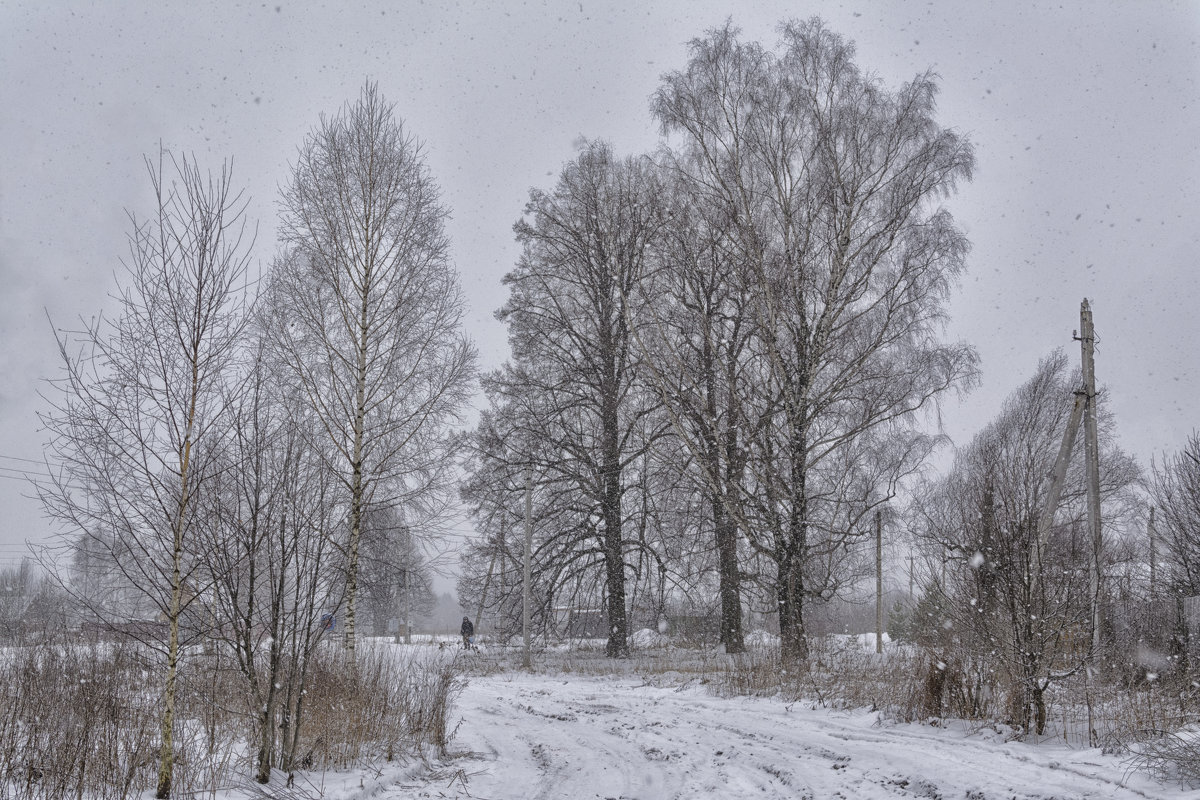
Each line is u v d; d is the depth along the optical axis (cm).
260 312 1328
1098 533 1695
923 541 1472
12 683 895
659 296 2383
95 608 761
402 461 1652
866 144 2206
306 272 1614
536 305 2895
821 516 2347
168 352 771
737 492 2233
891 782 816
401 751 1010
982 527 1140
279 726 846
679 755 1026
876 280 2203
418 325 1631
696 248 2294
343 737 967
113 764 729
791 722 1272
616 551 2855
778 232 2250
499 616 3166
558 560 2881
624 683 2136
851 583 2584
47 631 978
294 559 828
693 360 2350
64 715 839
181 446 760
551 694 1886
